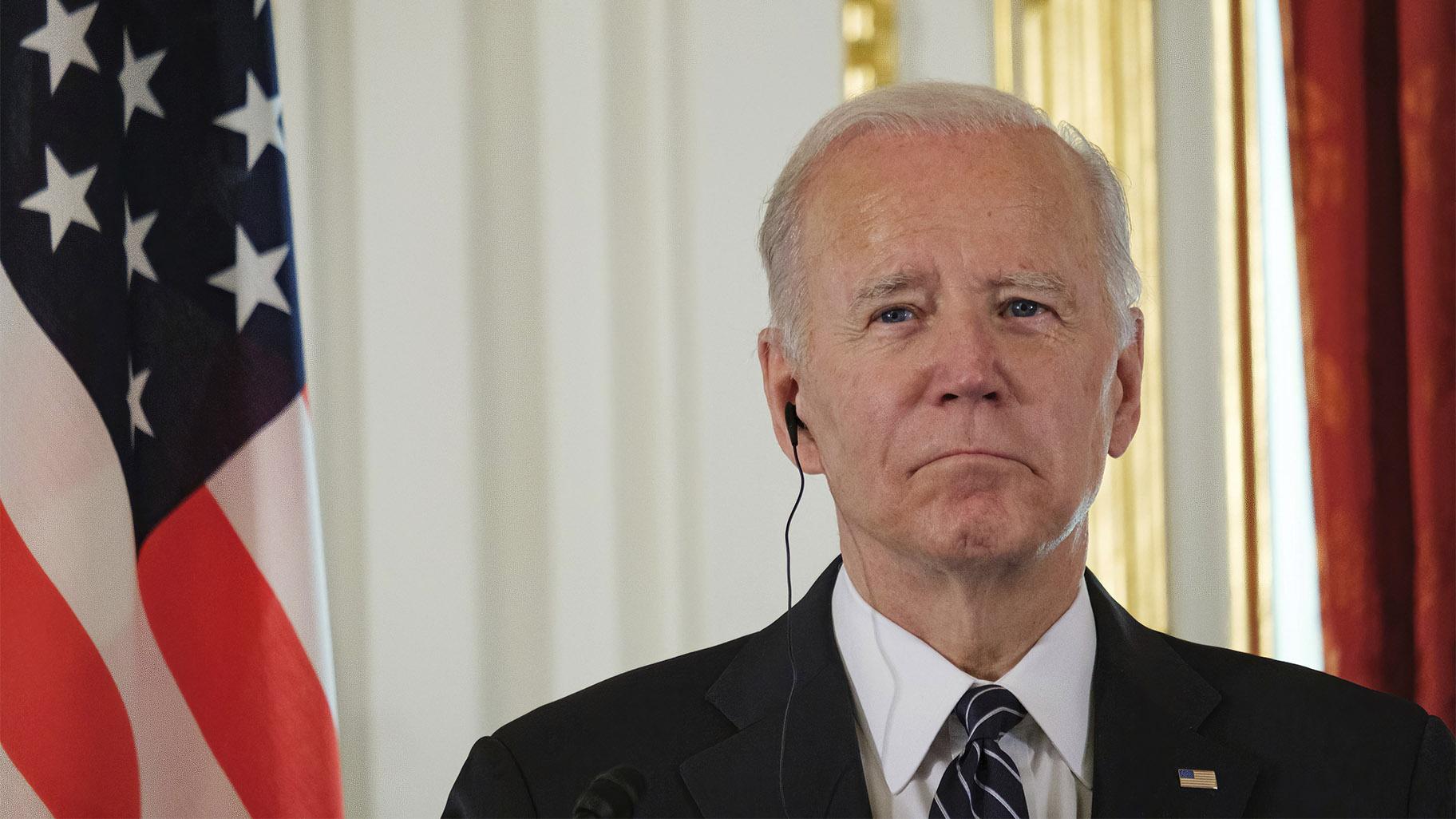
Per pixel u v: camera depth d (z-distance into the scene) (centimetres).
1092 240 424
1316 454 994
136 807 742
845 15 1060
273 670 780
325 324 1031
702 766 432
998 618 417
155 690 772
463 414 1039
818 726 426
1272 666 464
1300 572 1077
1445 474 964
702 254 1056
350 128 1041
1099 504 1049
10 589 730
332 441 1027
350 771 1015
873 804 417
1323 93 1001
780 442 468
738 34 1069
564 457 1048
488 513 1038
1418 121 977
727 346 1052
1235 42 1063
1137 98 1060
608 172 1059
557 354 1050
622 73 1064
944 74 1073
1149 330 1055
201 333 796
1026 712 416
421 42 1052
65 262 754
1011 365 396
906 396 398
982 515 389
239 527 788
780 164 1063
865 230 415
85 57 778
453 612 1030
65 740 721
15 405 740
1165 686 435
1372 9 1012
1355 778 418
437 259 1044
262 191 819
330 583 1021
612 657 1041
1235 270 1052
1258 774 414
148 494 784
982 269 402
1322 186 998
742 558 1044
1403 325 993
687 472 1048
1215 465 1070
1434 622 961
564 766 449
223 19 824
